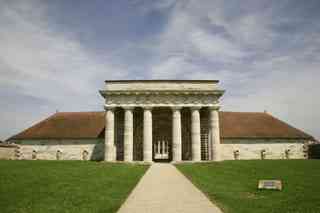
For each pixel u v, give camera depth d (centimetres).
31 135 5619
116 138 5453
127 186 2181
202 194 1852
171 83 5056
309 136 5762
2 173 2542
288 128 5906
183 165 3981
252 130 5759
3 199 1644
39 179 2331
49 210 1432
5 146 5388
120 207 1505
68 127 5784
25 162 3753
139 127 5628
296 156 5638
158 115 5728
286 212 1391
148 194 1862
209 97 4953
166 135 5675
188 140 5600
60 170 2961
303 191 1938
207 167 3594
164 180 2528
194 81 5069
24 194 1777
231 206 1503
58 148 5569
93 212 1403
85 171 2977
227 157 5516
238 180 2489
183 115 5672
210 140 4894
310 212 1392
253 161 4141
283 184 2234
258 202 1599
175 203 1589
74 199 1673
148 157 4775
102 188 2056
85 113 6153
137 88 5016
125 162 4538
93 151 5512
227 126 5825
